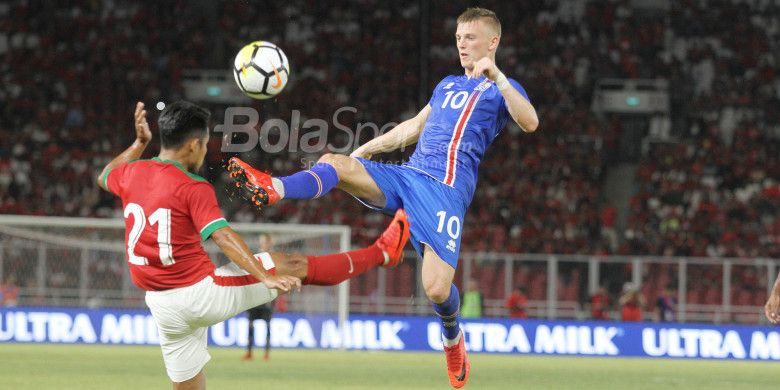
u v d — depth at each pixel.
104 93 57.22
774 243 49.97
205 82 55.44
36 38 60.31
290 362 30.98
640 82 56.28
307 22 62.59
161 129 11.53
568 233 50.09
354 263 11.77
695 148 57.06
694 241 49.94
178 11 61.59
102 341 37.91
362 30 62.22
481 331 39.72
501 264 40.97
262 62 12.88
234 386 22.17
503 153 55.44
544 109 57.97
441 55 61.75
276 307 38.97
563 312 40.72
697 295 40.94
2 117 55.34
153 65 58.84
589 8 63.69
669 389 24.14
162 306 11.51
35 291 38.47
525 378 26.67
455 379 14.31
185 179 11.31
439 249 12.69
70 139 54.56
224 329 38.94
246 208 49.09
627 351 39.50
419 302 40.44
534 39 62.06
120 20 60.88
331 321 39.31
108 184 11.80
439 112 13.23
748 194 55.47
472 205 52.19
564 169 54.72
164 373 25.08
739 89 60.88
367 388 22.48
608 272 40.94
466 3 63.31
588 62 60.94
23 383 21.72
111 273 38.91
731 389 24.44
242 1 62.34
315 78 58.47
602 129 56.59
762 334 39.34
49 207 49.88
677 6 64.12
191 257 11.45
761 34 63.75
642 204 53.06
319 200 50.12
